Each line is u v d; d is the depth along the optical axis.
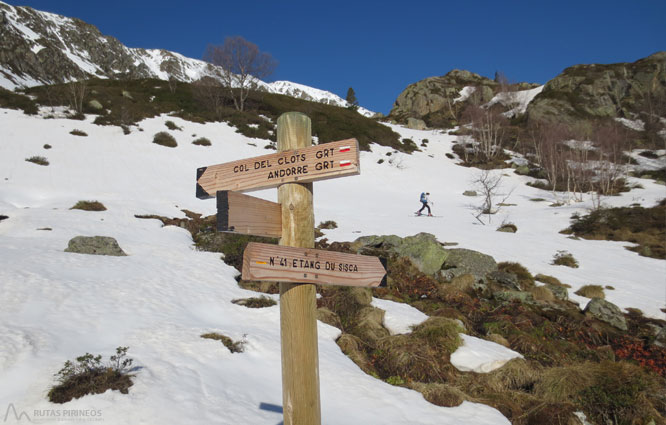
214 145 36.47
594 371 7.01
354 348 7.94
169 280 10.76
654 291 14.62
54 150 28.11
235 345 7.22
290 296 2.70
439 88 84.19
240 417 4.94
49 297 8.23
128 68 156.62
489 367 7.59
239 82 54.88
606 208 27.23
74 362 5.73
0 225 15.93
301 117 2.89
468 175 43.69
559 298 13.29
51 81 87.25
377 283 3.24
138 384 5.32
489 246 19.02
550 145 43.94
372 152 45.75
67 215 18.02
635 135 54.69
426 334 8.39
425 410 5.94
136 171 28.19
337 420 5.19
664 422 6.23
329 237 18.81
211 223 19.86
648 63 68.81
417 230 21.38
